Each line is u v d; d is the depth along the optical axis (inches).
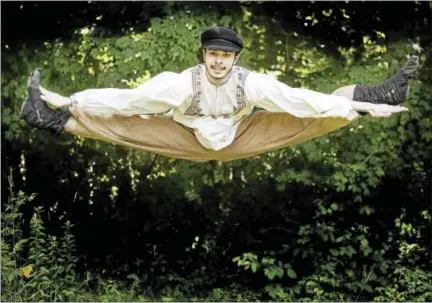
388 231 350.9
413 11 339.9
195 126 176.4
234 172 339.3
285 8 339.3
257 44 323.9
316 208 356.5
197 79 170.1
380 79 313.6
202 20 303.6
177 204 352.2
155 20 301.6
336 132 322.0
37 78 168.4
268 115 183.9
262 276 361.7
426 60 331.3
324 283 346.3
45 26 338.0
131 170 360.5
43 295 303.7
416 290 327.0
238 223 365.1
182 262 367.6
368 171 323.0
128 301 330.3
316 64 324.2
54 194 370.3
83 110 172.7
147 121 181.6
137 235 378.0
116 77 305.3
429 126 326.0
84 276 365.1
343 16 344.2
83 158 354.0
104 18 336.2
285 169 331.6
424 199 352.2
